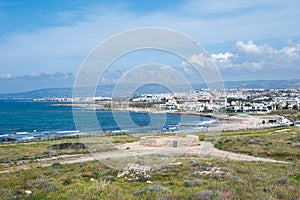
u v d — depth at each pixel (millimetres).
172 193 11297
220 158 25391
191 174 16266
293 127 78562
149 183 14211
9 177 17359
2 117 138625
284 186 13219
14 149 41125
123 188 13008
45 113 154750
